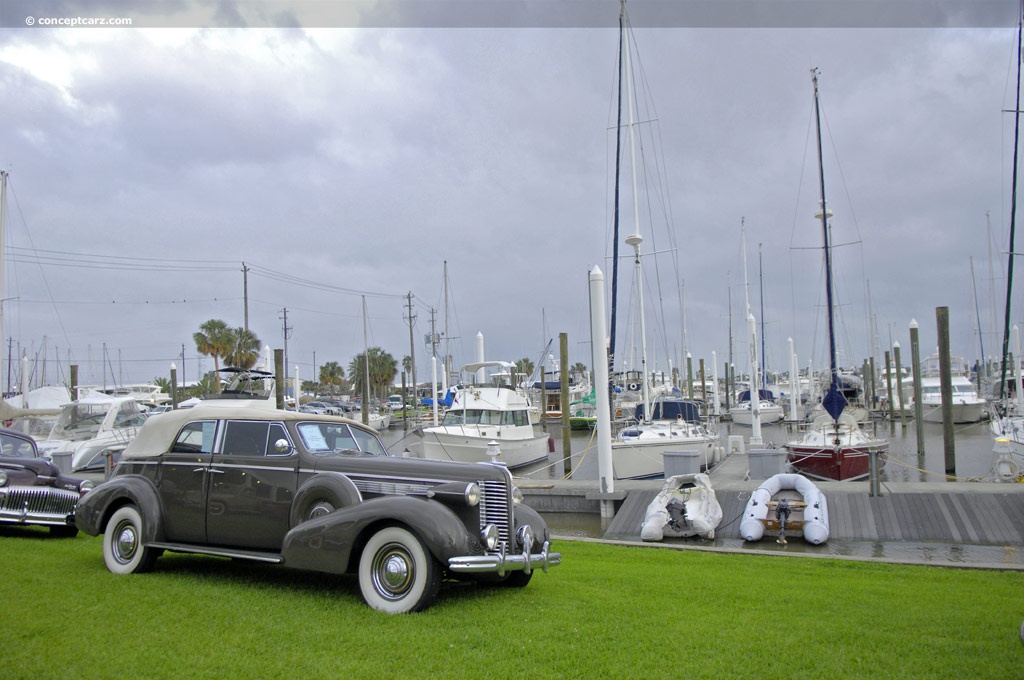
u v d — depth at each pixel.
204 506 7.81
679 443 25.91
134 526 8.15
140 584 7.41
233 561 8.97
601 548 11.91
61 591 7.00
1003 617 6.63
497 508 7.09
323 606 6.57
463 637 5.68
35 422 33.78
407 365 105.00
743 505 16.36
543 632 5.87
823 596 7.59
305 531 6.78
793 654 5.39
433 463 7.32
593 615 6.45
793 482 15.70
